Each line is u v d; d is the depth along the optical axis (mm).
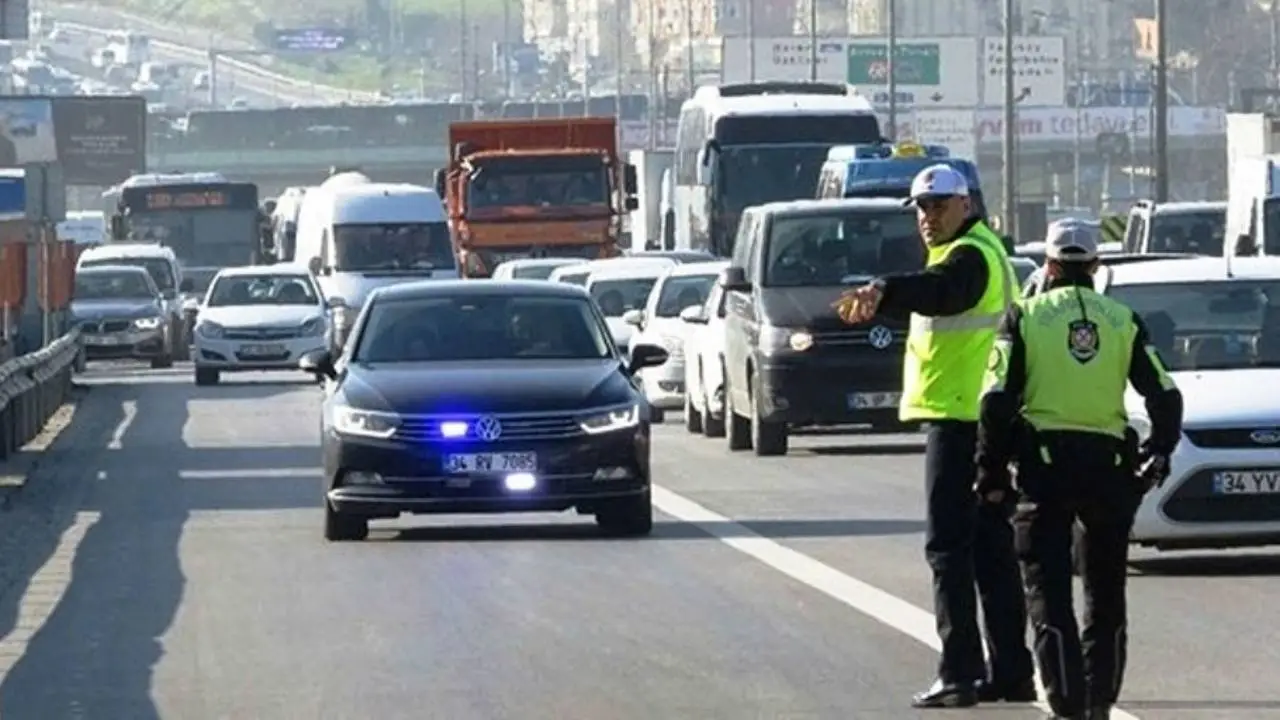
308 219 124500
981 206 86750
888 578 36000
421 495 41094
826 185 96000
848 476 54688
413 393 41500
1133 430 23828
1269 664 28031
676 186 138250
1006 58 149500
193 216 148125
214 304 105750
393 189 116188
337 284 113438
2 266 69188
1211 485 35375
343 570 37906
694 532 42719
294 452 65062
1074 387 23422
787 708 25531
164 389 100750
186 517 47406
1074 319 23500
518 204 116125
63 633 31828
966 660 25531
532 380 41906
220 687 27438
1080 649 23344
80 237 191625
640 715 25281
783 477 54531
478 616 32531
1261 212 92875
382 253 114312
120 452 66062
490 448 41031
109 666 29062
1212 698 25844
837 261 61250
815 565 37656
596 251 116438
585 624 31672
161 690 27312
